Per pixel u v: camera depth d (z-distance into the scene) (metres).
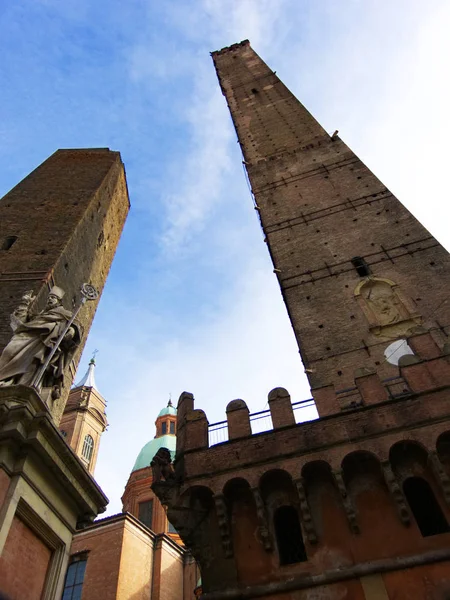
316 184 30.80
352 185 29.59
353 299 22.11
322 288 23.25
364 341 20.02
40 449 12.48
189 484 14.85
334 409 15.73
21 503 11.84
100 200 31.55
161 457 16.16
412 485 14.10
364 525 13.33
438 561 12.13
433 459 13.40
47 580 12.41
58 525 13.24
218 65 57.62
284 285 24.06
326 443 14.62
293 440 15.04
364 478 14.23
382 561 12.48
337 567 12.76
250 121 41.66
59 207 28.52
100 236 30.97
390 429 14.32
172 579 38.19
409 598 11.72
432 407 14.45
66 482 13.49
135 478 61.31
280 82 47.47
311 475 14.66
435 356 15.94
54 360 15.52
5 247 24.31
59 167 35.25
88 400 65.38
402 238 24.41
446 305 20.16
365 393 15.71
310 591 12.58
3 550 10.95
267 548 13.62
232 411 16.77
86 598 31.78
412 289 21.53
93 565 33.69
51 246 24.12
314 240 26.34
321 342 20.59
